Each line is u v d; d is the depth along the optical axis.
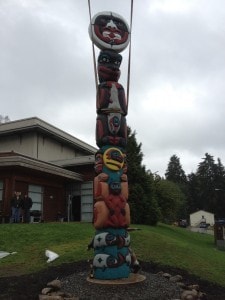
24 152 29.47
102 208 9.05
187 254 14.36
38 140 29.77
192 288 9.52
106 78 10.13
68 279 9.53
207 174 93.12
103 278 8.88
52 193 28.08
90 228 18.98
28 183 25.19
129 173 27.19
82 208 28.81
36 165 23.97
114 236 9.03
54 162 30.30
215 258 15.66
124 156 9.76
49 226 18.77
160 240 15.66
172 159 104.00
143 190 27.02
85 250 13.68
